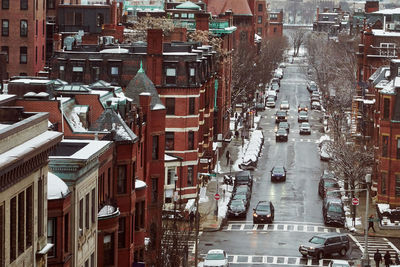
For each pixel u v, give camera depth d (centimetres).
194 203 17525
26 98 10625
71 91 12188
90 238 8794
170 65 17825
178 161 17425
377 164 18650
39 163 6562
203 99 19350
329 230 16500
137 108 13438
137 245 11569
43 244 6788
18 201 6209
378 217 17288
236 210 17312
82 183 8356
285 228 16575
